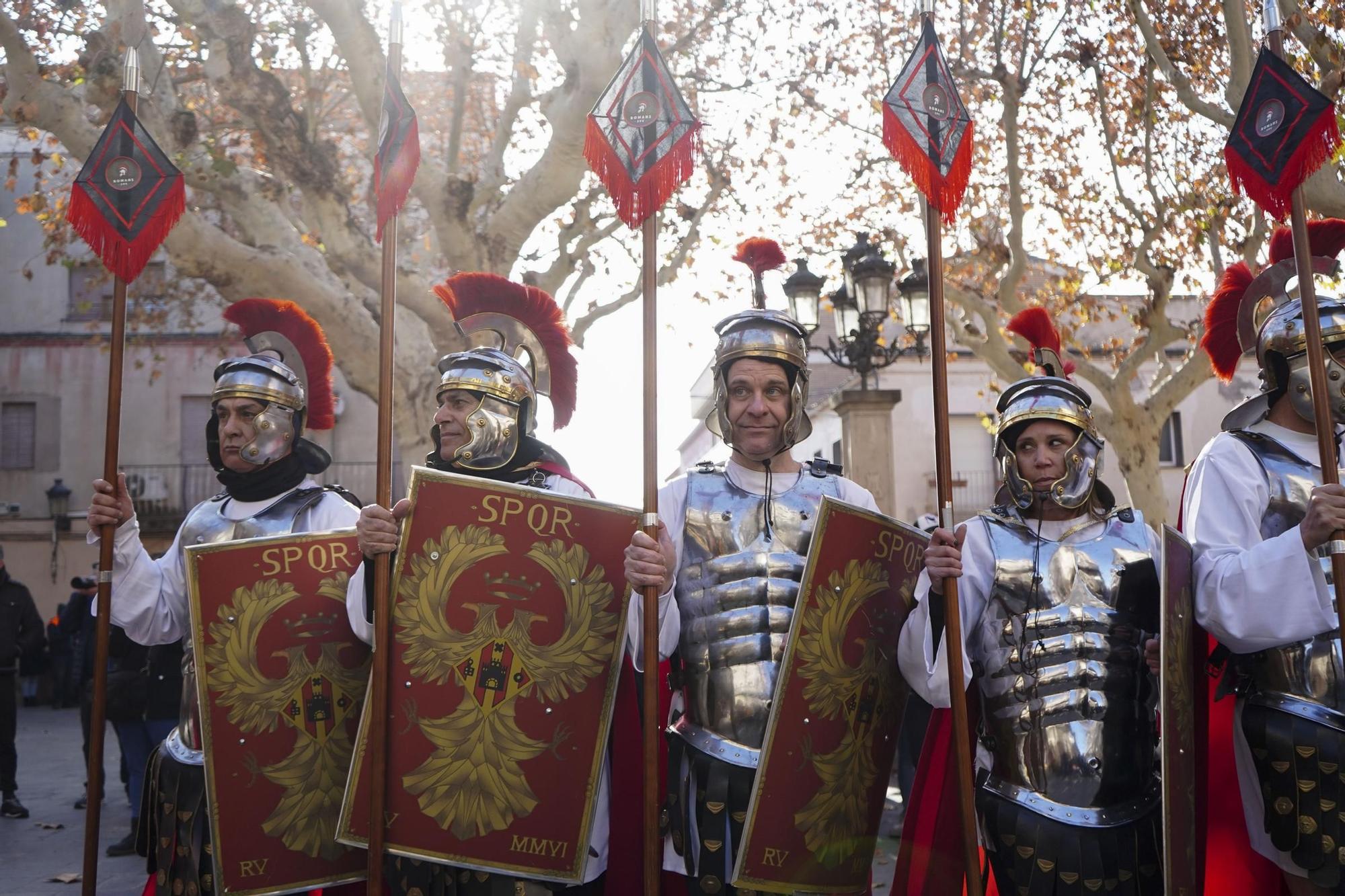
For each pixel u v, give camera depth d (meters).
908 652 3.33
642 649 3.38
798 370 3.42
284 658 3.57
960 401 23.22
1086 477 3.39
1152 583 3.37
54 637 16.36
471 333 3.94
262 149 10.12
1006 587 3.36
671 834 3.28
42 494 22.75
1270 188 3.37
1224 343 4.06
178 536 3.91
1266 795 3.29
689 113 3.39
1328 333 3.43
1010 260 11.55
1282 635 3.18
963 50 10.99
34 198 13.74
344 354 8.81
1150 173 11.23
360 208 14.45
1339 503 3.10
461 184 8.70
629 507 3.48
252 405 3.82
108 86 8.20
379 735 3.23
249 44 8.47
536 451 3.73
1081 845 3.15
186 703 3.71
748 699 3.25
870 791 3.39
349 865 3.55
